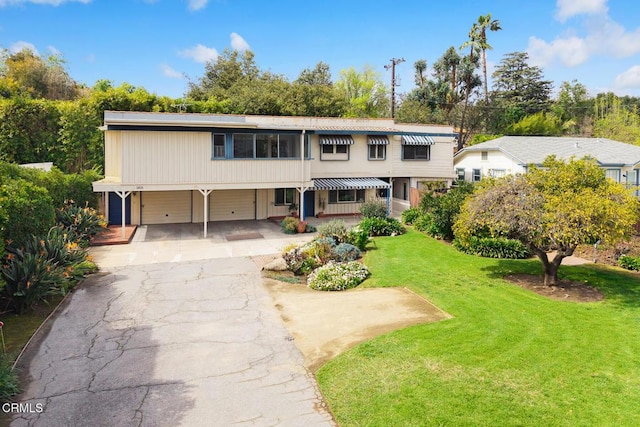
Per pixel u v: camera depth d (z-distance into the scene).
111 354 10.38
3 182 14.77
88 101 33.28
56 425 7.66
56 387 8.89
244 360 10.13
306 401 8.48
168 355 10.36
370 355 10.11
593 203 12.96
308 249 18.91
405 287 15.47
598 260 18.23
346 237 21.09
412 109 57.22
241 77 60.34
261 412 8.11
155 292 14.98
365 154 32.16
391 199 33.31
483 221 14.62
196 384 9.08
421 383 8.82
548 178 14.91
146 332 11.67
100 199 27.45
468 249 19.83
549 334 11.09
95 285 15.67
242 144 24.91
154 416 7.95
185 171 23.81
